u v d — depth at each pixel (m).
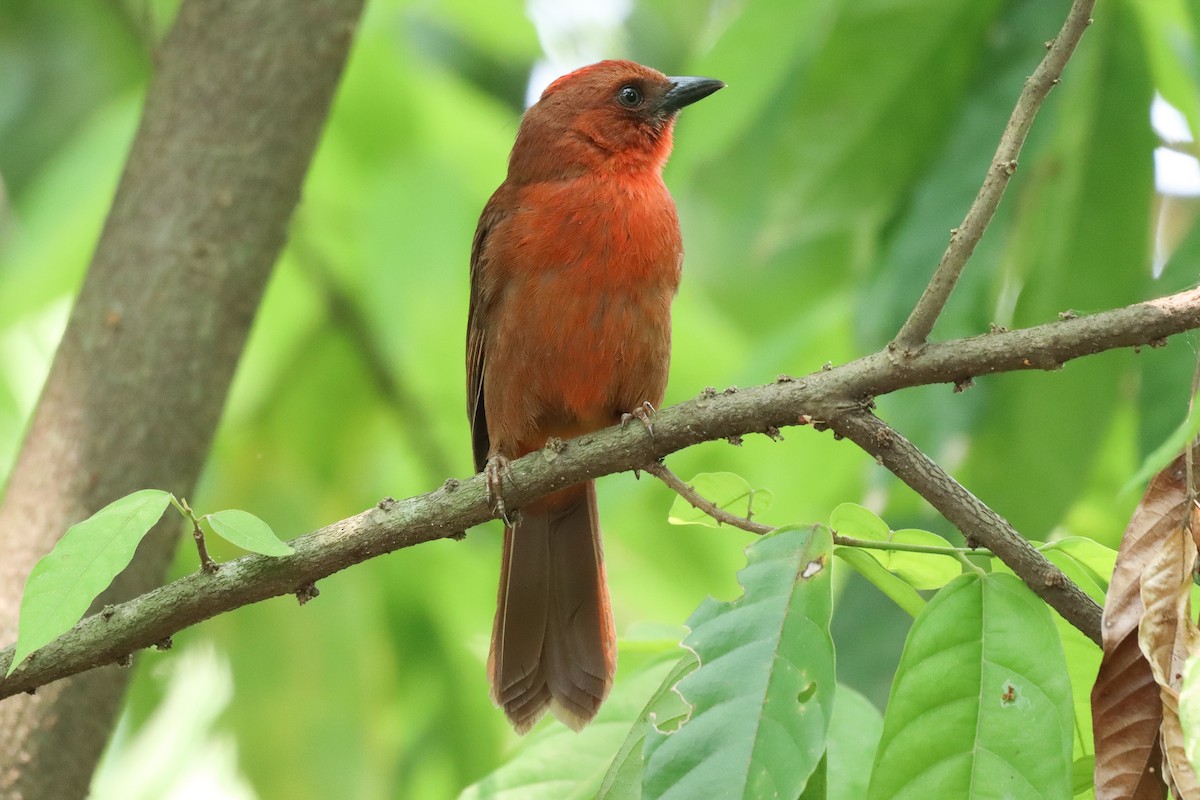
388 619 11.66
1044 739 5.48
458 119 12.45
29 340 11.07
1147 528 5.54
